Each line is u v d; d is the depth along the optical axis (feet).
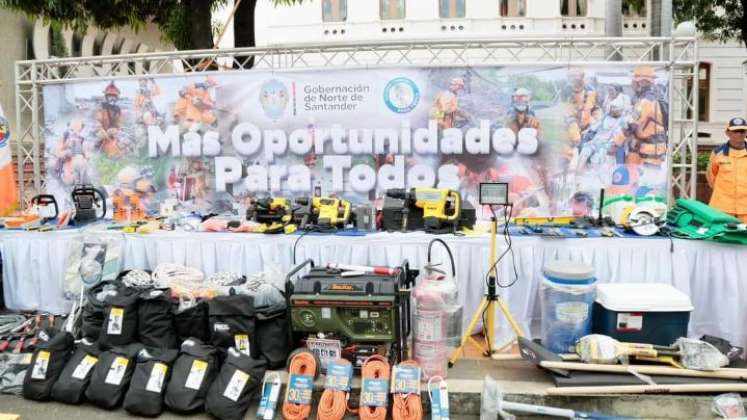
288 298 11.33
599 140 16.76
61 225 15.74
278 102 17.72
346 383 10.59
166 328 12.03
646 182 16.79
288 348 11.96
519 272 13.51
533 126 16.89
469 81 17.01
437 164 17.34
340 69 17.31
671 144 16.65
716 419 10.36
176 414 10.89
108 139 18.75
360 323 11.14
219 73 17.88
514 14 51.70
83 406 11.25
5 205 18.94
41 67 19.40
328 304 10.97
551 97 16.80
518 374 11.71
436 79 17.07
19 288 15.31
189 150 18.28
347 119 17.48
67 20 26.27
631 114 16.65
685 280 13.08
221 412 10.53
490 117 17.02
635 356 11.12
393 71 17.17
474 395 10.90
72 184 19.16
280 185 17.99
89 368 11.43
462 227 14.37
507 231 13.30
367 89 17.33
